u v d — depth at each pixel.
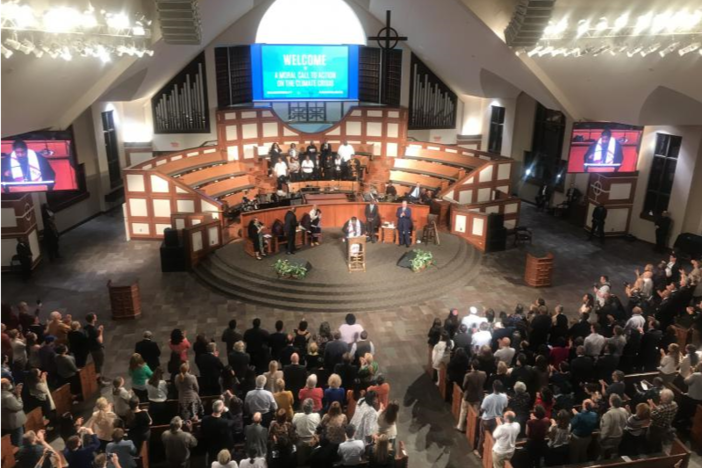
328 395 9.08
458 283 16.11
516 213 20.91
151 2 13.51
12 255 16.19
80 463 7.44
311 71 23.83
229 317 14.18
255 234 16.41
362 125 24.70
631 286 15.22
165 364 12.05
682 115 16.20
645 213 19.98
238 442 8.72
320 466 8.14
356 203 19.03
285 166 22.62
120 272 16.66
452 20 16.88
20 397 8.91
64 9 9.97
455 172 22.27
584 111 17.89
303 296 14.82
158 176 18.58
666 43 11.92
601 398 9.16
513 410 9.08
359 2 22.36
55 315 11.16
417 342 13.21
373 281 15.30
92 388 11.14
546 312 11.49
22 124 13.85
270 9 24.31
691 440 10.15
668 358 10.59
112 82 15.55
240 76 23.41
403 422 10.46
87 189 21.16
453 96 24.83
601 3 12.81
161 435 8.78
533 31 13.21
